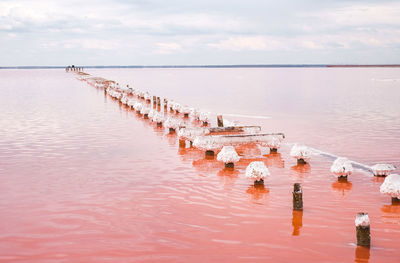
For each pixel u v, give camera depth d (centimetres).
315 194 1105
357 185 1188
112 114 2827
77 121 2481
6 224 896
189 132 1717
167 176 1271
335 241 813
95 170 1340
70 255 757
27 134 2027
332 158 1516
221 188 1152
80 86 6200
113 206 1004
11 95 4525
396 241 816
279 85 6831
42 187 1155
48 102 3697
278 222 905
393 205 1020
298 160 1436
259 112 3028
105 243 803
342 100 3966
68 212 964
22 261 737
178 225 888
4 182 1205
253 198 1066
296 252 766
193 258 744
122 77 11094
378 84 6975
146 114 2638
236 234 843
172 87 6306
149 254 759
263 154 1589
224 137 1558
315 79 9506
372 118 2641
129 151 1631
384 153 1588
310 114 2880
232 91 5384
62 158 1509
